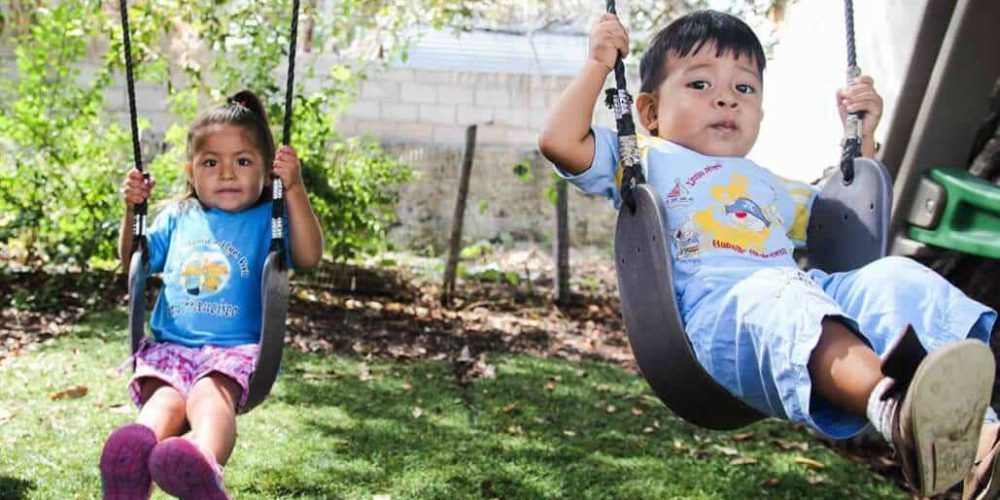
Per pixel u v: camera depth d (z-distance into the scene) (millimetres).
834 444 5230
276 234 2861
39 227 7711
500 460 4543
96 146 7801
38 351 6023
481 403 5543
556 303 8977
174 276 3098
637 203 2582
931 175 4191
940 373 1942
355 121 11922
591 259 11172
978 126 4402
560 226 9008
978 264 4367
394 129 12016
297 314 7711
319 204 8242
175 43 8555
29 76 7746
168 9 7938
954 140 4402
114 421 4684
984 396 2018
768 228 2807
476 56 12297
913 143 4461
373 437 4762
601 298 9469
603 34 2787
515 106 12180
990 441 2607
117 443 2422
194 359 2939
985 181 4078
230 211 3154
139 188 3057
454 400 5555
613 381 6297
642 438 5043
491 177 11148
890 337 2480
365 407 5289
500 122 12172
